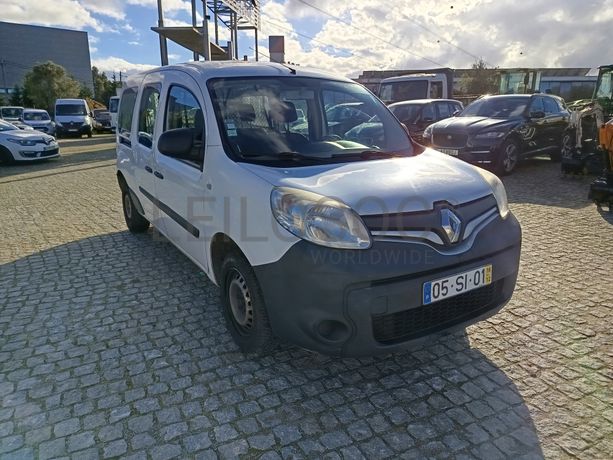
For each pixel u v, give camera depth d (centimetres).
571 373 278
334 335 243
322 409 251
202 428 237
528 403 253
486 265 260
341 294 229
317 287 231
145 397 261
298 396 262
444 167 305
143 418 244
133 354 305
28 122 2570
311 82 370
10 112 2798
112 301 386
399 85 1605
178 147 313
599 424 235
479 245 259
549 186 820
